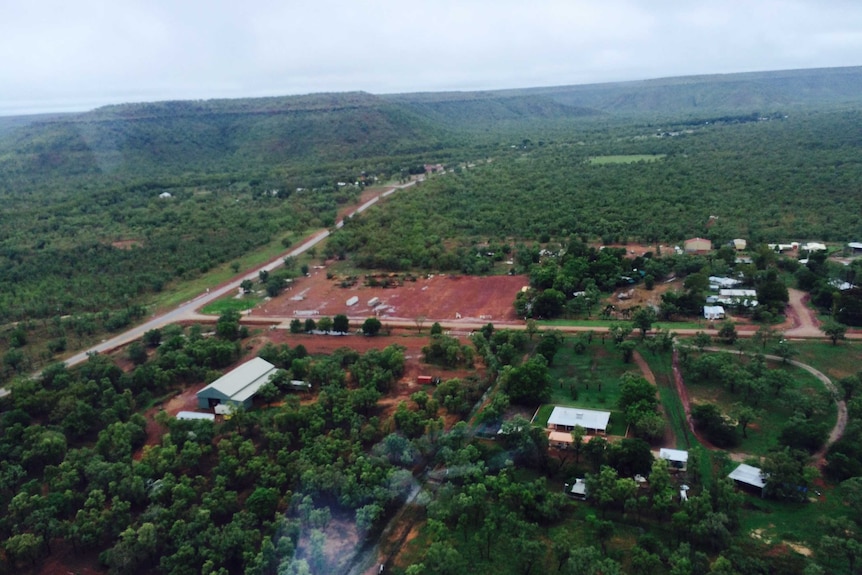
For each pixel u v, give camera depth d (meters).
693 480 86.25
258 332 152.75
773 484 81.31
